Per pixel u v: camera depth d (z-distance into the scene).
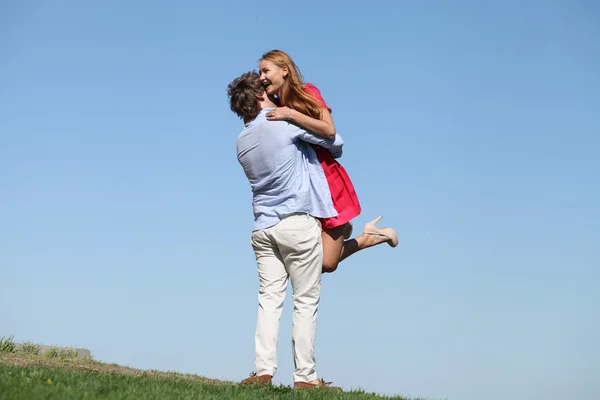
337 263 6.11
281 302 5.90
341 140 5.95
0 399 3.93
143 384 5.03
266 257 5.93
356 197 6.12
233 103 5.89
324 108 5.86
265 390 5.30
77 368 6.69
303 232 5.70
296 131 5.74
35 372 4.93
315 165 5.93
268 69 5.89
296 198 5.72
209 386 5.34
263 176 5.80
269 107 5.90
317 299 5.88
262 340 5.79
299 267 5.77
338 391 5.63
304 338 5.78
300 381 5.80
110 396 4.25
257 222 5.89
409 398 6.02
